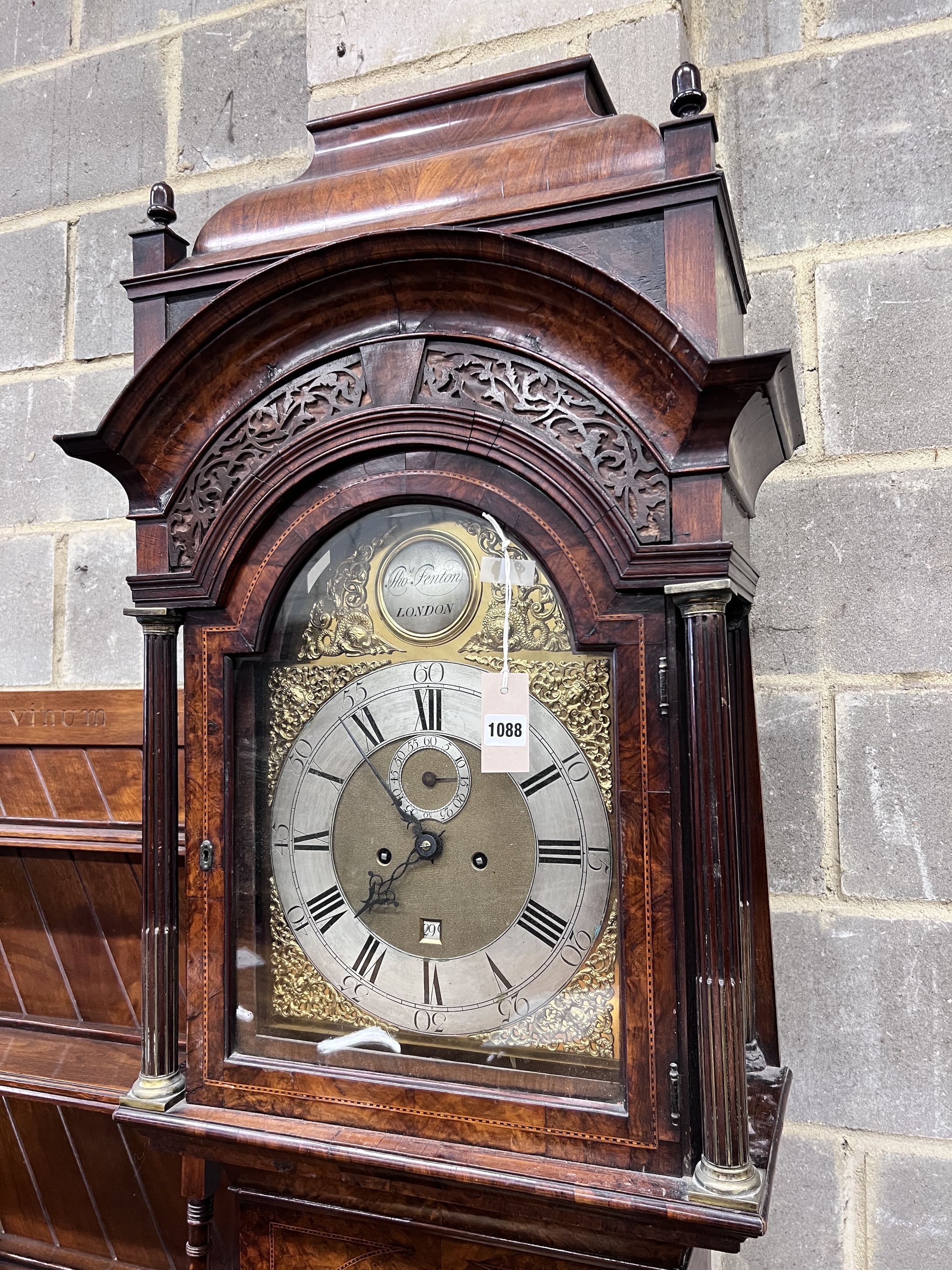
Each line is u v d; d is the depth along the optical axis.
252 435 0.85
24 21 1.63
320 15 1.34
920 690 1.09
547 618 0.78
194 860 0.88
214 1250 1.33
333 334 0.83
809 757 1.13
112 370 1.51
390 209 0.85
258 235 0.91
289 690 0.87
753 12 1.21
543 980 0.77
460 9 1.26
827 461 1.14
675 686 0.73
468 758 0.81
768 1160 0.75
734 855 0.72
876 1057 1.08
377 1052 0.82
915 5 1.15
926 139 1.13
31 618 1.53
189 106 1.51
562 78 0.87
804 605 1.14
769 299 1.18
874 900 1.10
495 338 0.78
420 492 0.80
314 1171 0.84
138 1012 1.40
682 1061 0.71
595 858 0.76
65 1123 1.42
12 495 1.56
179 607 0.88
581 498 0.75
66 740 1.45
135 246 0.91
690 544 0.72
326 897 0.85
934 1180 1.06
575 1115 0.74
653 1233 0.72
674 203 0.72
